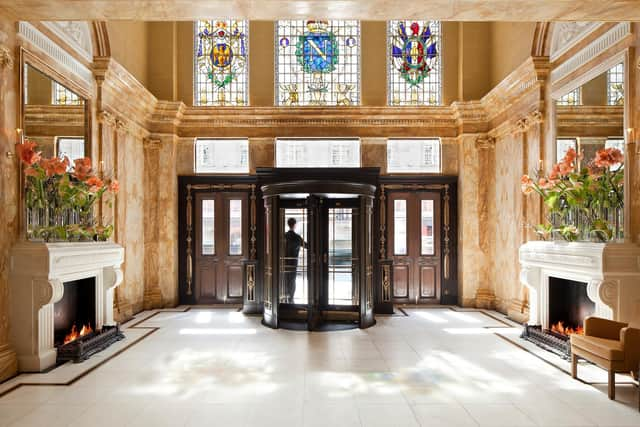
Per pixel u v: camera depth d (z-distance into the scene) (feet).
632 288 16.11
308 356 18.63
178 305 31.50
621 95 17.39
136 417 12.57
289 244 24.88
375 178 29.66
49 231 18.04
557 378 15.92
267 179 29.84
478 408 13.25
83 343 18.15
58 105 19.48
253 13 14.84
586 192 18.58
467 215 30.63
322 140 32.14
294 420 12.39
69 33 20.38
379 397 14.10
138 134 28.73
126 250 26.61
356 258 25.16
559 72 22.03
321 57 32.71
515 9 14.48
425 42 32.81
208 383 15.33
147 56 31.37
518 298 26.20
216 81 32.55
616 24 17.88
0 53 15.56
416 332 23.12
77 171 19.19
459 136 31.35
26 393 14.39
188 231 31.81
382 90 32.32
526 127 24.86
